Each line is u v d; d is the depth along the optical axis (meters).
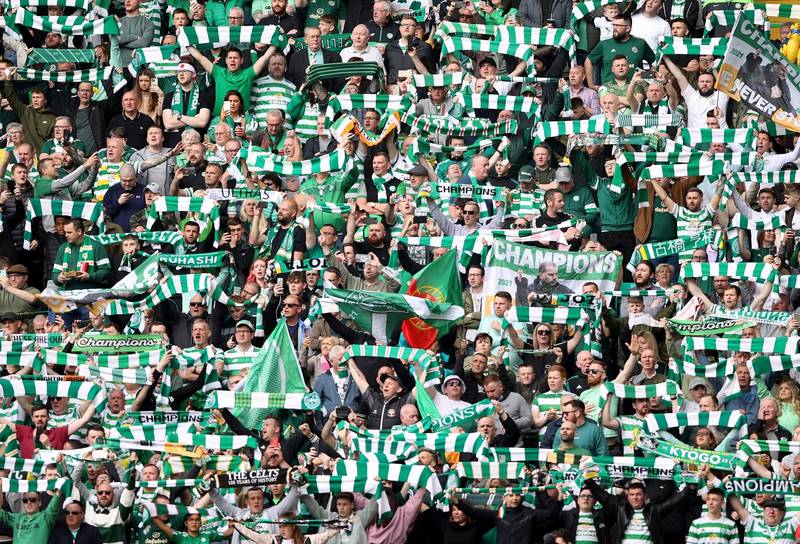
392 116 68.19
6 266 66.50
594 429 55.66
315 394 57.00
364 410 57.69
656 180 66.19
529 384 58.56
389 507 53.41
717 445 56.38
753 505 53.19
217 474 52.97
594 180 67.06
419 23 75.94
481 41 72.19
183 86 72.50
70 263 65.38
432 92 70.69
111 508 53.34
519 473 53.53
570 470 53.53
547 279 62.41
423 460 54.22
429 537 53.41
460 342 61.06
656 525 52.19
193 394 59.22
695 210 65.75
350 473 53.09
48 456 54.81
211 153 69.50
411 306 60.72
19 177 68.94
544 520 52.75
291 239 64.31
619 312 63.22
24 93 75.75
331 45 74.44
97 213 66.75
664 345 61.06
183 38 73.12
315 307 61.09
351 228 64.75
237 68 72.38
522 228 65.12
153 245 65.56
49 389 57.25
